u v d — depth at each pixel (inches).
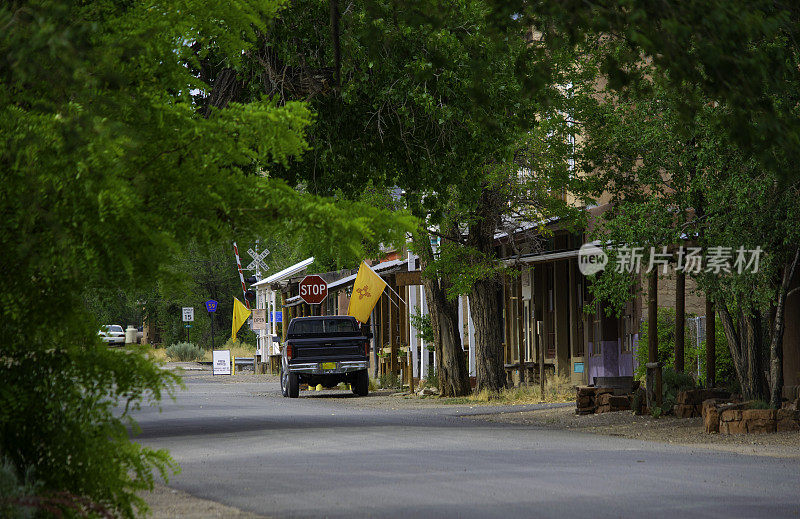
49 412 514.3
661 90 1296.8
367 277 2581.2
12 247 474.6
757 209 1244.5
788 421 1268.5
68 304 508.4
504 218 2160.4
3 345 511.8
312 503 732.0
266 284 4805.6
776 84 711.1
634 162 1558.8
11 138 453.7
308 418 1636.3
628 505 709.3
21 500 457.7
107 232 459.5
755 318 1392.7
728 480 840.3
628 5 671.8
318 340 2463.1
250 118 508.1
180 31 523.5
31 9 441.7
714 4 663.1
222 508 716.0
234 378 3809.1
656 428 1369.3
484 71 1004.6
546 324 2488.9
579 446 1139.9
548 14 726.5
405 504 719.7
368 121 1299.2
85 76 454.0
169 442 1221.7
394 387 2743.6
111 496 519.8
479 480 844.0
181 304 6437.0
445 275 2130.9
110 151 444.8
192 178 495.5
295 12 1195.3
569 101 1785.2
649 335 1547.7
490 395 2094.0
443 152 1299.2
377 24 1123.9
